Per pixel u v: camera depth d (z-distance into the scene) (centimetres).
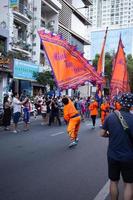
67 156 1088
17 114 1706
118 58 2350
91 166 941
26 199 639
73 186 734
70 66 1556
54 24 4781
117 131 507
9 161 988
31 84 3794
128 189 501
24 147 1245
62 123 2327
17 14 3569
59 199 642
